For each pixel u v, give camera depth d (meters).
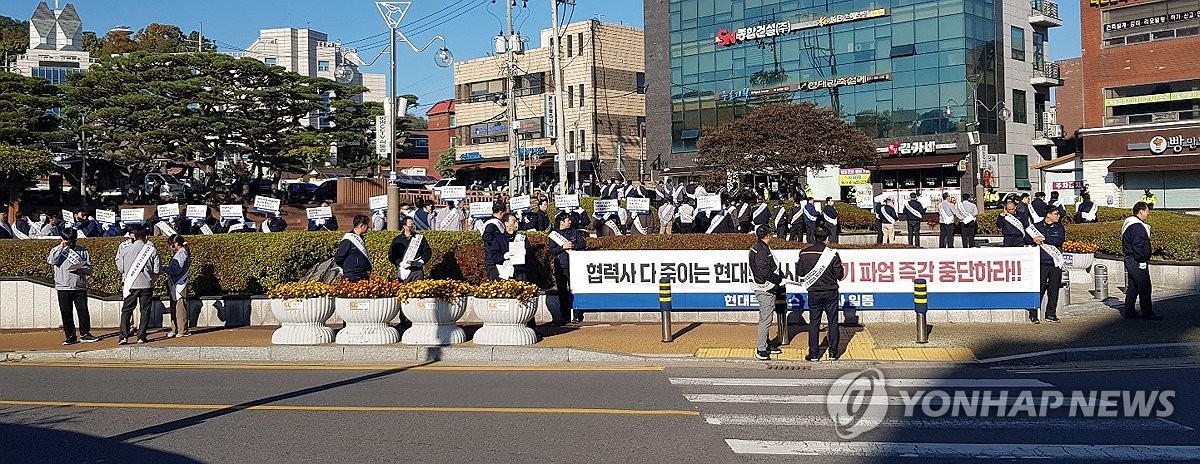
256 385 11.31
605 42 64.62
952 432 8.48
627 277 16.23
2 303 16.83
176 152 43.22
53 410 9.80
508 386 11.09
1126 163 47.31
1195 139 45.47
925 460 7.53
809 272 12.71
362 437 8.42
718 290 16.05
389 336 14.05
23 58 75.12
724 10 60.56
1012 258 15.34
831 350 12.77
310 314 14.11
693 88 61.97
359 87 48.00
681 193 32.59
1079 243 21.81
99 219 24.17
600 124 64.19
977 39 53.31
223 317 16.67
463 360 13.30
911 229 27.88
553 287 17.52
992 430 8.56
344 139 46.28
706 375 11.84
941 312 15.55
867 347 13.48
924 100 54.03
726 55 60.56
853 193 48.75
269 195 47.34
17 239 18.11
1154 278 20.50
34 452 8.00
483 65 69.31
